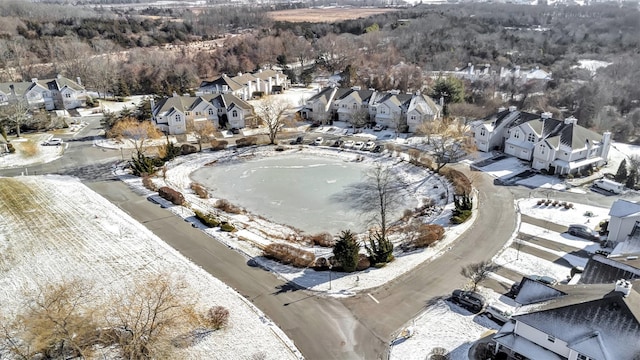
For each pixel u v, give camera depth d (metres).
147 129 83.56
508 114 80.94
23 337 36.06
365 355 35.03
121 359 34.66
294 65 161.75
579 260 47.09
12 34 167.62
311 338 36.91
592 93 100.12
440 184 67.69
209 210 60.47
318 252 50.38
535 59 147.88
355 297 41.84
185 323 38.31
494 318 38.34
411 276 44.84
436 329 37.50
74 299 40.84
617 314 28.33
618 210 48.78
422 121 88.19
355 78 124.88
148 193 64.88
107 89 125.62
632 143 83.38
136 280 44.22
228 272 46.06
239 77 120.19
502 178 69.06
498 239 51.53
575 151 68.38
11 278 44.84
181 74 137.25
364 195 65.44
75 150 83.44
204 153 82.44
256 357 34.84
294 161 78.94
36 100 107.25
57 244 50.75
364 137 89.12
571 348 28.59
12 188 65.06
